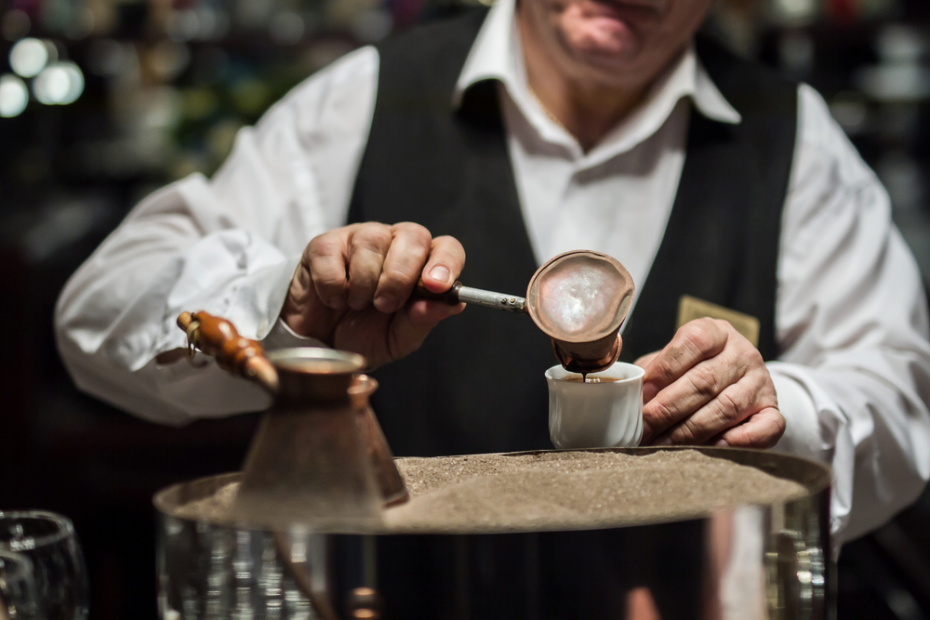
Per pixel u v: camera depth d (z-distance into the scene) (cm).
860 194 125
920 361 116
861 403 102
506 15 123
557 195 121
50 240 193
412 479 73
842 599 106
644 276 120
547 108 122
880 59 215
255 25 218
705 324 87
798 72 212
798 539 62
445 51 126
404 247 84
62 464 184
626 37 109
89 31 212
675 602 59
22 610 74
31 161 214
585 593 59
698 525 60
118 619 188
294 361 61
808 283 121
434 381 118
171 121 209
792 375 96
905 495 108
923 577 106
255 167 127
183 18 216
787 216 122
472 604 59
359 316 91
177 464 188
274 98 199
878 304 120
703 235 119
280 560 59
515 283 119
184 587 61
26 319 179
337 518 60
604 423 79
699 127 122
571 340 74
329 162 125
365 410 65
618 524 59
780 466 71
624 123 120
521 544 59
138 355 104
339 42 218
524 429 117
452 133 122
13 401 179
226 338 63
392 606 59
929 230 200
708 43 128
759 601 61
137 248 117
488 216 120
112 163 224
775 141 122
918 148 219
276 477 61
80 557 78
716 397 84
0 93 209
